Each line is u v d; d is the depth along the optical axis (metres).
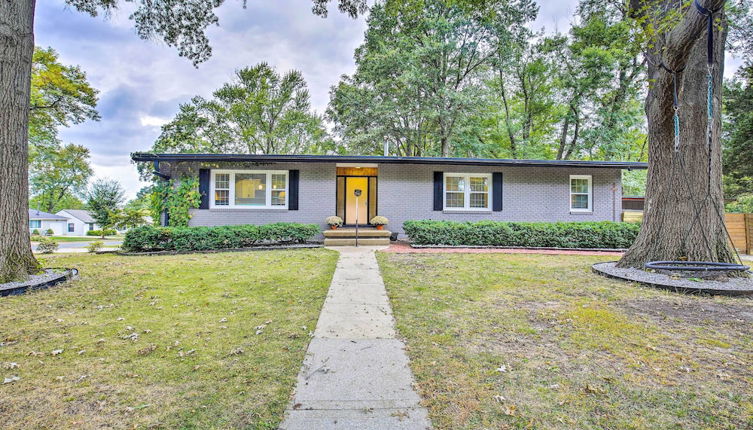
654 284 5.05
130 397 2.12
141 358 2.69
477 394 2.19
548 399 2.12
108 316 3.74
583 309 4.00
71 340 3.05
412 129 19.27
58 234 35.25
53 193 35.44
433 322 3.59
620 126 17.16
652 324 3.50
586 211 11.66
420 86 17.72
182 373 2.45
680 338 3.13
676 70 5.35
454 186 11.62
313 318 3.72
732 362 2.65
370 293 4.76
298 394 2.18
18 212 5.18
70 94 15.33
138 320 3.61
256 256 7.97
